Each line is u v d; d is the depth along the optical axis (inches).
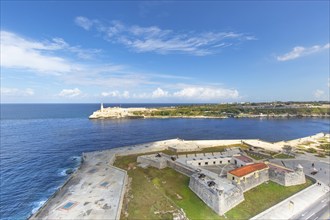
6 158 3122.5
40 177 2431.1
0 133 5128.0
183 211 1489.9
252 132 5551.2
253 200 1665.8
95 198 1660.9
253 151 3056.1
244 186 1787.6
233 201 1572.3
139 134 5187.0
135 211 1469.0
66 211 1475.1
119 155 2915.8
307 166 2518.5
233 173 1814.7
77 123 7204.7
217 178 1860.2
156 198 1658.5
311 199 1699.1
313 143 3855.8
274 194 1765.5
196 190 1754.4
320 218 1437.0
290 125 6924.2
